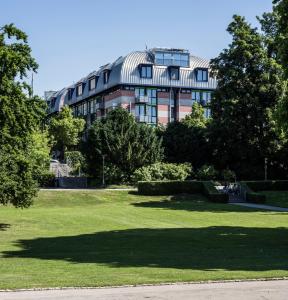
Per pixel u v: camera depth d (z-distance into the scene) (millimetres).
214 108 61094
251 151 59156
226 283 11406
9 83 29719
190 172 63344
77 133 88250
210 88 88938
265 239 25562
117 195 54688
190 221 36812
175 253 19406
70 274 12859
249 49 58469
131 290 10633
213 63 61094
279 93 57125
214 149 65000
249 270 13430
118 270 13695
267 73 57938
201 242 24125
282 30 31672
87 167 64562
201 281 11562
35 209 45344
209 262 15797
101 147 61656
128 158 60969
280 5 31188
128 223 35438
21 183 31453
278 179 63750
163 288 10828
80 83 103000
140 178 59250
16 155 31219
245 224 34531
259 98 58688
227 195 52938
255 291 10539
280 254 19016
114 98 86938
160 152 63875
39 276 12445
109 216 39688
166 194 56250
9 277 12258
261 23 59719
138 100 84688
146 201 52906
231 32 60156
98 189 56969
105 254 19203
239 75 58312
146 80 85688
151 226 33562
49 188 61375
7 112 29438
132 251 20469
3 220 35844
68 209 45375
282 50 30781
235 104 57906
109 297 9938
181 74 87750
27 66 30797
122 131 61750
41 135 65750
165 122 86688
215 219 38156
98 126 62781
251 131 58562
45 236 27984
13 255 19391
